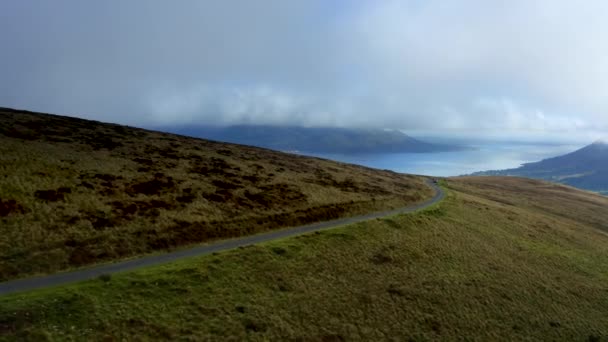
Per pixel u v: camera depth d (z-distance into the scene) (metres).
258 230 48.31
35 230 34.62
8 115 81.75
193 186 58.94
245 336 25.75
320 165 112.94
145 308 25.64
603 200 161.50
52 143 66.00
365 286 36.69
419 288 38.44
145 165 65.50
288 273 35.81
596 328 38.31
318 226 53.38
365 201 71.12
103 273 30.22
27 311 22.38
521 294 41.94
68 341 21.00
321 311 31.11
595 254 67.12
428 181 139.88
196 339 24.06
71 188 46.53
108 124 104.69
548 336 35.22
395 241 49.97
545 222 85.00
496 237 61.94
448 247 51.94
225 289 30.62
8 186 41.72
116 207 44.28
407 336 30.78
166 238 39.81
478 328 34.06
